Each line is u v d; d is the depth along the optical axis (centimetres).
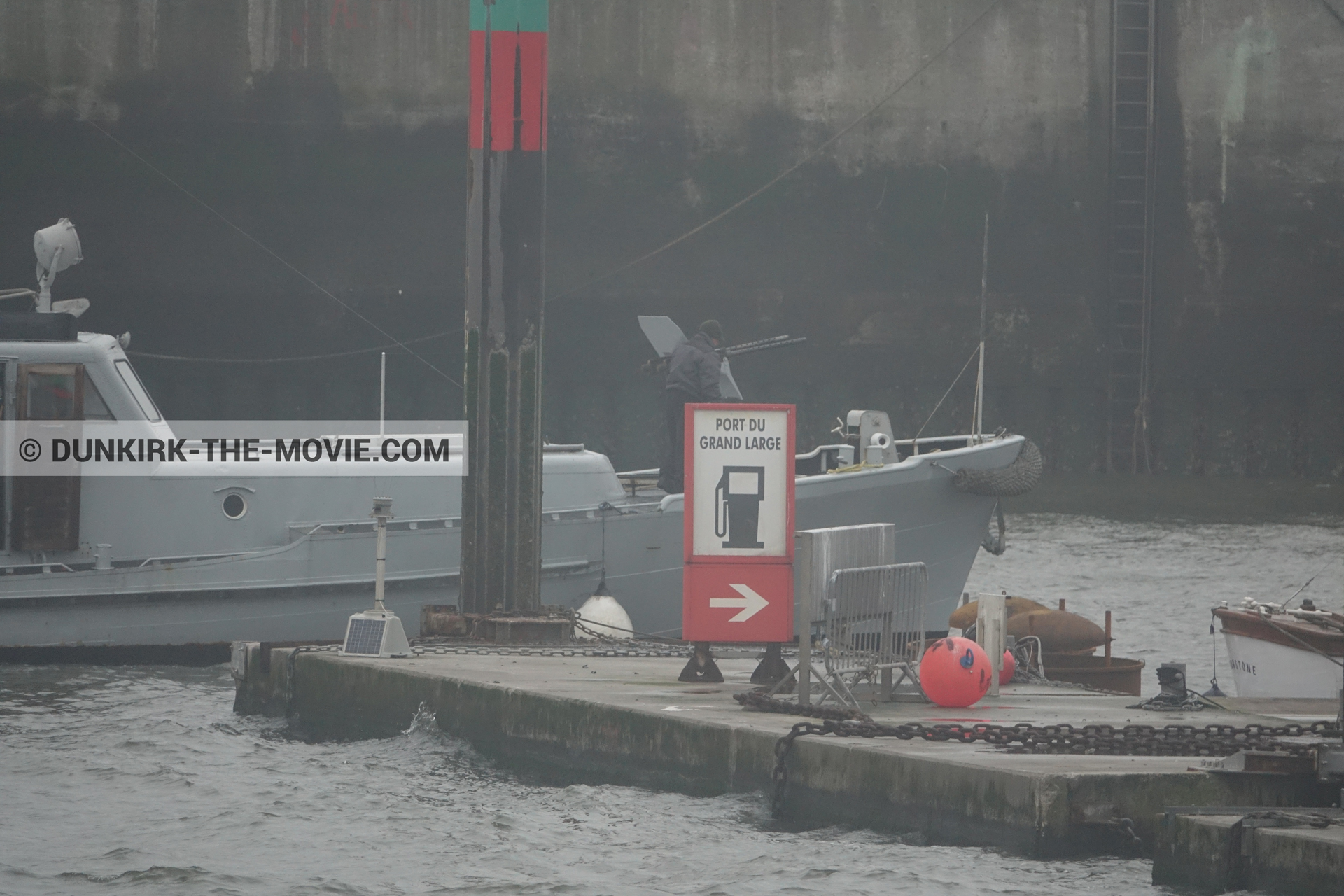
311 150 12350
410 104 12388
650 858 2688
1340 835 2294
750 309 12706
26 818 3003
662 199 12656
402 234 12444
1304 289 13100
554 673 3878
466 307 4809
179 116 12275
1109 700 3756
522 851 2742
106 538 5066
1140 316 13075
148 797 3195
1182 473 13112
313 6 12312
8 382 4984
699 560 3534
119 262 12306
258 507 5166
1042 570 7981
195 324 12375
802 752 2908
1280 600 7088
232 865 2675
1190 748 2850
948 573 6025
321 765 3516
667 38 12619
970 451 5875
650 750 3206
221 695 4581
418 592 5244
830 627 3356
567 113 12538
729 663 4297
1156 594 7256
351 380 12500
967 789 2655
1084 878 2472
